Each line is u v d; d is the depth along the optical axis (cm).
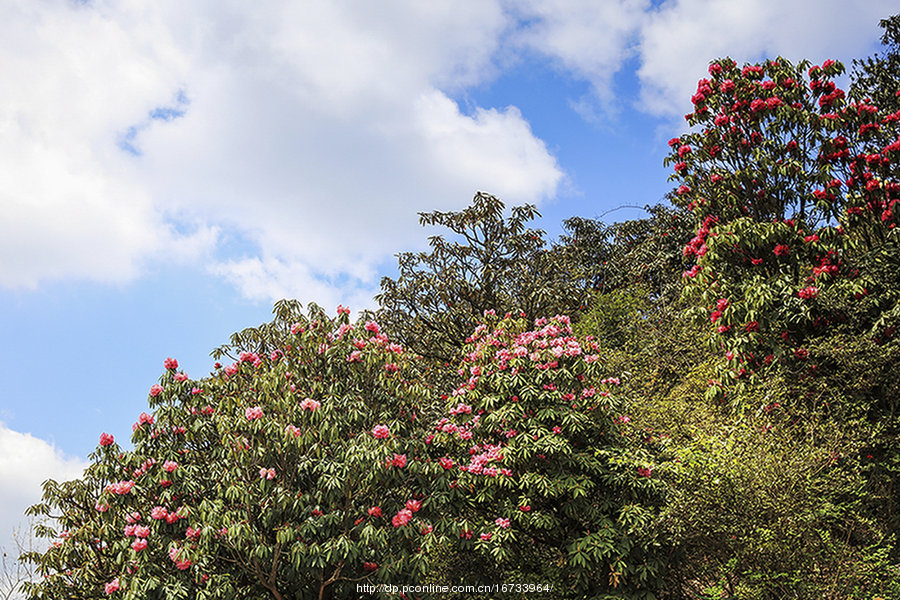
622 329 1223
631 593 711
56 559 696
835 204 887
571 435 764
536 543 808
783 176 895
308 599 721
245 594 690
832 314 820
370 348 757
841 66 918
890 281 820
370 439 684
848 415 740
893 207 846
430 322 1221
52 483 725
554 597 751
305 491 715
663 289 1418
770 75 953
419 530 708
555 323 836
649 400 885
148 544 666
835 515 629
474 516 816
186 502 701
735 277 916
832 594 584
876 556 600
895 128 902
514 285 1215
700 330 1013
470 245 1230
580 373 791
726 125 950
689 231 1471
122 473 730
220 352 812
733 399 775
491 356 823
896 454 712
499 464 750
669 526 652
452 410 805
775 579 597
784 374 780
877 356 736
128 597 622
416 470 720
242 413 714
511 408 762
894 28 1066
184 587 641
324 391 745
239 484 662
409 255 1240
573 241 1745
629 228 1747
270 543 685
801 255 872
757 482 595
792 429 686
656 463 735
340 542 652
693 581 732
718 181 940
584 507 741
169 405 745
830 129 902
